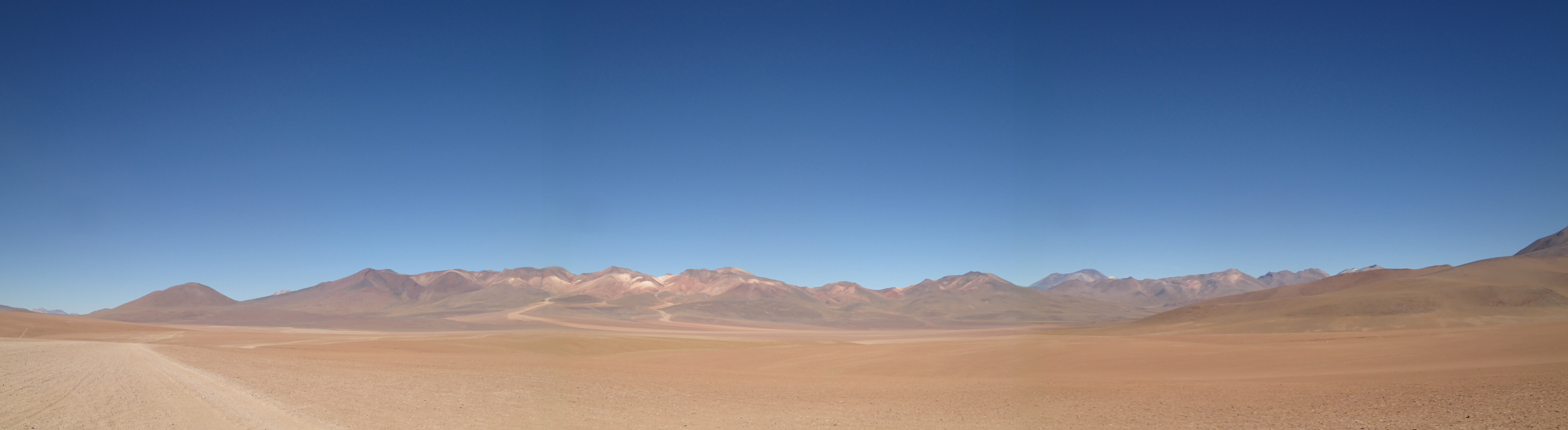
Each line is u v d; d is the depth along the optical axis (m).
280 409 23.98
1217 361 44.41
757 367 56.66
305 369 42.34
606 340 109.12
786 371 52.91
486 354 75.94
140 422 21.16
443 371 42.12
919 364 51.91
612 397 29.58
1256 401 25.00
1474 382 25.50
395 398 27.80
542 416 23.78
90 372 39.09
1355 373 34.47
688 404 27.80
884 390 33.06
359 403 25.98
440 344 93.94
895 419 23.59
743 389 33.53
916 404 27.58
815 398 29.94
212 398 26.77
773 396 30.66
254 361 49.19
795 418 24.03
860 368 51.91
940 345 69.31
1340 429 19.00
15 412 23.52
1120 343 58.84
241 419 21.81
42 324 135.00
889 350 65.50
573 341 104.44
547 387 32.56
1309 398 24.75
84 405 25.19
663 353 76.88
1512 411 19.41
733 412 25.39
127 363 45.34
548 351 93.44
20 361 47.81
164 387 30.84
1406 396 23.61
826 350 70.06
